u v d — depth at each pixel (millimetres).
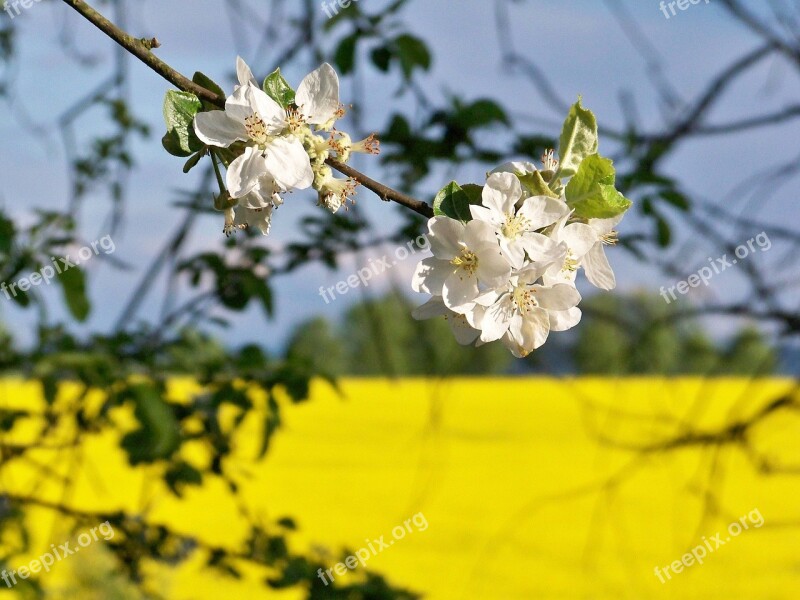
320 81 999
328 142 992
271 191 995
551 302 995
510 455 7934
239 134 982
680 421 1786
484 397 10078
